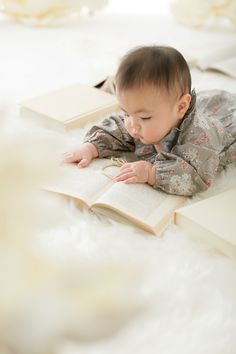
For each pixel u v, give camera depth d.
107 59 1.82
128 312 0.30
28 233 0.31
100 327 0.28
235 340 0.67
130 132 1.04
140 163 0.99
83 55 1.87
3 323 0.28
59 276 0.30
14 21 2.30
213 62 1.73
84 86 1.47
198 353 0.64
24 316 0.28
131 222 0.88
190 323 0.68
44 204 0.35
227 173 1.08
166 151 1.06
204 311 0.71
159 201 0.94
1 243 0.30
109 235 0.86
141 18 2.41
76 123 1.26
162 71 0.98
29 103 1.33
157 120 1.00
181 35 2.16
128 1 2.61
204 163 1.00
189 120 1.03
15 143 0.32
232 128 1.12
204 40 2.09
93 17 2.41
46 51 1.90
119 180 0.97
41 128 1.25
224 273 0.79
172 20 2.39
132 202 0.91
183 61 1.02
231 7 2.22
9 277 0.29
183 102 1.02
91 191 0.95
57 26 2.25
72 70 1.71
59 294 0.29
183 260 0.81
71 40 2.05
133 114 1.00
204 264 0.80
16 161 0.31
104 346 0.63
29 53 1.88
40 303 0.29
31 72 1.68
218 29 2.28
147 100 0.98
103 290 0.30
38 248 0.32
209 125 1.06
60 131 1.25
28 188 0.32
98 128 1.14
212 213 0.89
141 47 1.03
